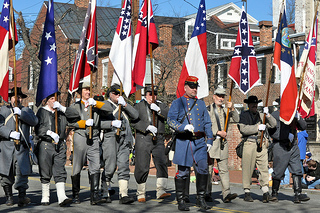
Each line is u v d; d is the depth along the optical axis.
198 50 9.61
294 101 9.16
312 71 10.03
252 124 9.43
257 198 10.18
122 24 9.29
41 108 8.67
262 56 29.08
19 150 8.39
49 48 8.80
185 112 8.16
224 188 9.31
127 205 8.70
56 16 38.47
